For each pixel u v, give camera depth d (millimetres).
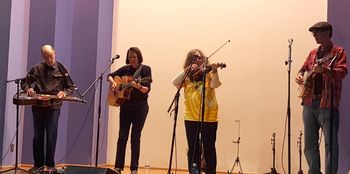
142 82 4918
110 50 7125
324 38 4160
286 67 6543
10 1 5840
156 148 6871
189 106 4520
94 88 6578
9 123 5910
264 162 6516
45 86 5176
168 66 6938
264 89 6594
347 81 4789
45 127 5125
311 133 4250
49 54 5152
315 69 3949
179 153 6773
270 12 6648
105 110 6949
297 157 6379
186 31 6918
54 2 6227
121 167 4906
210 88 4496
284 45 6570
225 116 6676
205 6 6875
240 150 6605
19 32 6059
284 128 6484
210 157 4449
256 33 6672
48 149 5078
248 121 6613
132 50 4996
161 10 7027
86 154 6531
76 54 6656
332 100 3904
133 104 4910
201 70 4477
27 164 6160
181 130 6789
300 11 6547
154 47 7004
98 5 6660
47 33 6207
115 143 7023
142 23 7078
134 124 4949
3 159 5820
